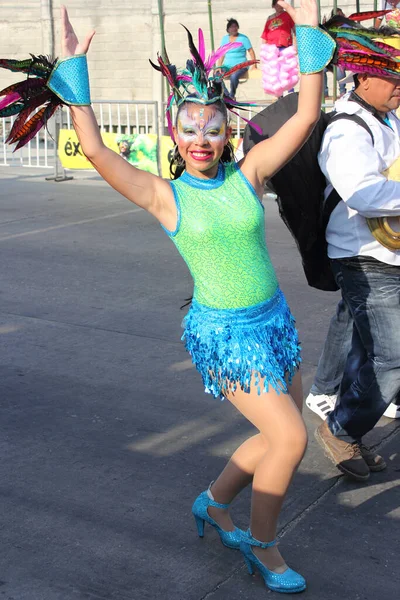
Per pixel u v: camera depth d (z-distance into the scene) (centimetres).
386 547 327
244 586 302
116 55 1861
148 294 669
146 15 1814
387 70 298
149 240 853
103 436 425
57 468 392
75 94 274
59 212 1002
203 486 375
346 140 342
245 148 345
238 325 287
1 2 1912
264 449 304
